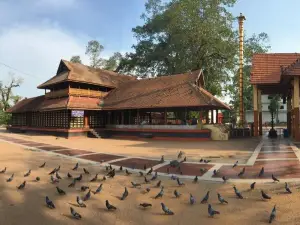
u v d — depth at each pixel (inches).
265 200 311.7
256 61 1147.9
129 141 1089.4
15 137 1250.0
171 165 518.6
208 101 1035.3
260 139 1054.4
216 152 718.5
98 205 306.5
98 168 515.8
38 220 264.8
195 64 1585.9
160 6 1769.2
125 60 1964.8
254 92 1107.3
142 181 412.5
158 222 262.1
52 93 1414.9
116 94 1408.7
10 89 2652.6
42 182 401.1
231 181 399.5
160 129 1147.9
